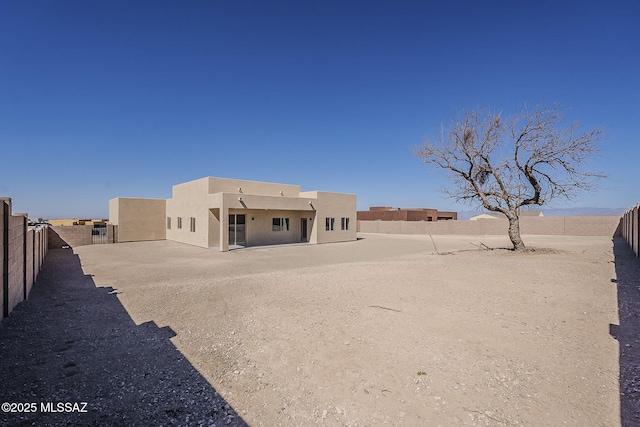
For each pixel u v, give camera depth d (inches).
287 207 873.5
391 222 1649.9
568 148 539.2
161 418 117.3
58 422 115.0
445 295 271.0
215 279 388.5
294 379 144.1
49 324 222.2
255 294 295.3
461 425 110.7
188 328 211.6
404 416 116.4
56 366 159.0
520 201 605.3
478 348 167.5
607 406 117.4
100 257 629.6
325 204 979.3
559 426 108.4
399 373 145.6
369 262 510.0
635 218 541.6
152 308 259.8
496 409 118.2
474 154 607.8
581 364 148.3
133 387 139.2
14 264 257.6
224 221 737.6
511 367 147.3
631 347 163.2
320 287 316.5
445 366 150.0
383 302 255.0
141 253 697.6
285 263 548.1
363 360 159.0
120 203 967.6
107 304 274.4
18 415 118.8
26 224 300.7
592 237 1096.2
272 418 117.3
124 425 113.7
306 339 186.5
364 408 121.9
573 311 221.5
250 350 174.9
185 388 138.2
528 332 186.7
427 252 696.4
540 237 1125.1
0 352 174.6
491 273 361.1
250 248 800.3
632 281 308.3
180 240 948.6
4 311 229.0
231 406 125.0
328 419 116.2
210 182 803.4
